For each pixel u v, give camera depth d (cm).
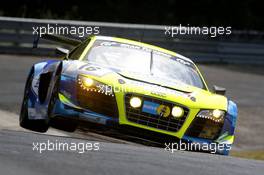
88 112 2389
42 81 2752
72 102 2405
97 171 1575
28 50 7219
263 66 9462
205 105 2514
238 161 2252
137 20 11425
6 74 5719
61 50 3102
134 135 2423
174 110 2417
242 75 8075
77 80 2439
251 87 7169
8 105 4456
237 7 12400
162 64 2841
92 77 2445
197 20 11888
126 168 1675
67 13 10631
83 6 11175
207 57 8844
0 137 2112
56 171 1512
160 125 2408
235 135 4988
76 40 3472
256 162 2358
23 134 2359
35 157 1711
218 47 8994
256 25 12469
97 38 2978
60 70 2536
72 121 2419
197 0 12212
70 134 3466
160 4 12056
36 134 2450
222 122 2528
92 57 2775
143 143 2558
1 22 7125
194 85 2778
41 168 1540
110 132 2453
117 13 11325
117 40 3003
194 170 1786
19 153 1755
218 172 1808
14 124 3719
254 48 9462
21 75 5759
